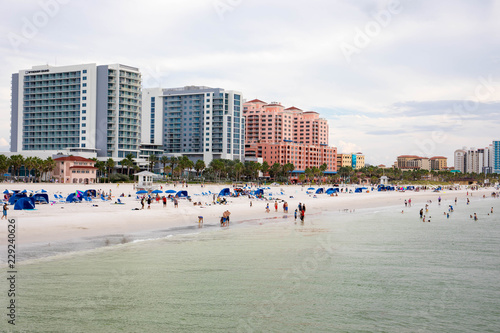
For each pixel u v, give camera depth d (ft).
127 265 121.39
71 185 444.96
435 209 348.18
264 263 129.29
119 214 214.48
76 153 604.90
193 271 118.32
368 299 100.78
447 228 217.15
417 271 124.57
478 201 472.03
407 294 104.63
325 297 101.24
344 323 87.10
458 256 144.97
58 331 79.25
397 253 148.97
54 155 583.99
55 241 147.54
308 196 445.78
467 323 88.12
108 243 150.30
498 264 134.10
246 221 226.38
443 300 100.68
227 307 93.40
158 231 181.57
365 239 176.65
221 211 260.83
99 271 114.11
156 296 98.17
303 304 96.68
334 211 308.60
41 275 108.78
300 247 155.33
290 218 246.27
